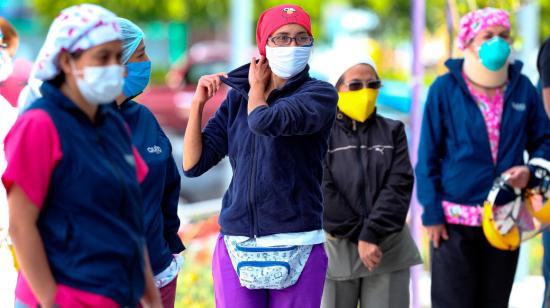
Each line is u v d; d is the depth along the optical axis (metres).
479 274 13.63
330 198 12.43
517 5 16.38
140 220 8.52
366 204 12.38
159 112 42.19
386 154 12.38
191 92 43.31
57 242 8.00
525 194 13.30
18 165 7.76
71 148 7.92
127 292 8.27
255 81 10.27
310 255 10.54
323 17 53.06
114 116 8.59
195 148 11.05
